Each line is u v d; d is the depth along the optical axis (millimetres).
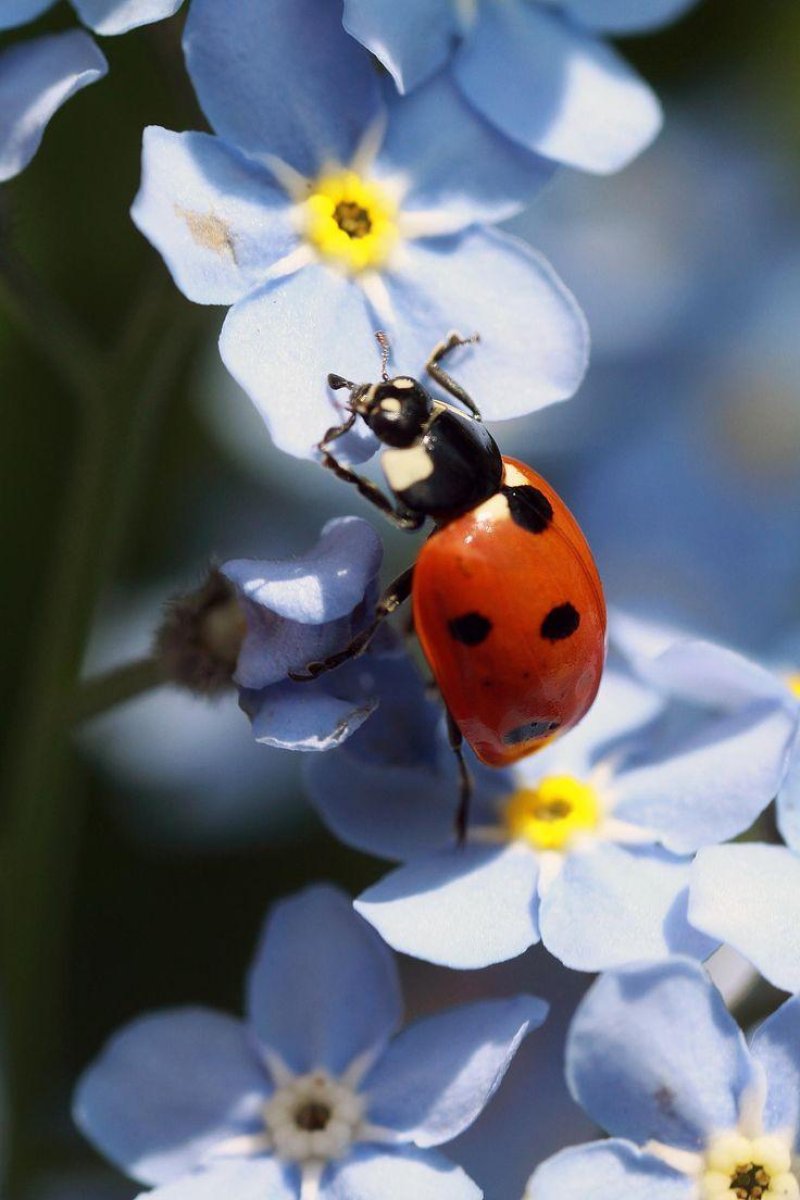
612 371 119
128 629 111
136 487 105
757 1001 99
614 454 118
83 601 104
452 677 96
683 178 118
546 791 99
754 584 116
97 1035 110
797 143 117
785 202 118
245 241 97
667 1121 95
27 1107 105
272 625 96
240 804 112
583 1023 95
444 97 100
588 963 95
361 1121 97
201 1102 98
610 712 101
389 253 99
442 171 99
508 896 97
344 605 95
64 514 112
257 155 98
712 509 117
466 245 99
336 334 98
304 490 113
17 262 102
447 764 99
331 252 98
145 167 94
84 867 111
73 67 96
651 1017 95
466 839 99
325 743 95
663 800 99
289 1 98
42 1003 105
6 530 114
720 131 117
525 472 98
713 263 119
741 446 118
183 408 113
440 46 99
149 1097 98
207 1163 98
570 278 118
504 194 99
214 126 98
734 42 115
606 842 98
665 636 102
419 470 97
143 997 110
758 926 95
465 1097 96
